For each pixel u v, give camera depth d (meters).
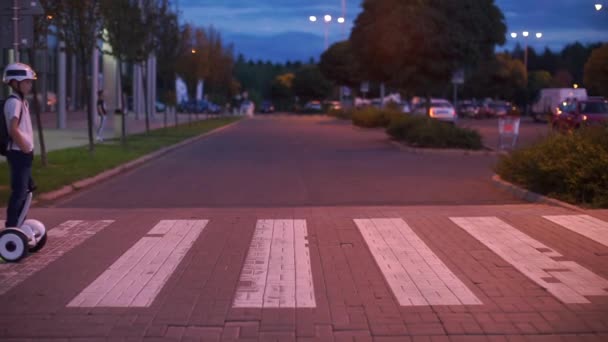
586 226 10.27
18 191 8.43
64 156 20.11
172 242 9.38
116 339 5.92
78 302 6.83
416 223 10.65
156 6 30.19
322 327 6.21
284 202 13.61
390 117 41.94
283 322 6.32
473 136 25.61
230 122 53.16
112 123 43.00
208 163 21.44
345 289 7.27
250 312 6.58
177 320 6.36
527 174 14.38
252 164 21.14
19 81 8.30
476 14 29.78
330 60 71.56
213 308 6.68
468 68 31.23
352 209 12.23
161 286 7.35
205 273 7.86
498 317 6.42
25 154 8.41
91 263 8.27
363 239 9.55
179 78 54.31
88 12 20.00
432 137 25.61
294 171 19.16
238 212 11.85
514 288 7.27
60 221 10.90
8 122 8.18
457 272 7.89
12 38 11.95
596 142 13.38
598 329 6.12
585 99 33.00
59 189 14.42
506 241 9.37
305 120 61.38
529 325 6.22
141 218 11.16
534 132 39.25
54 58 43.41
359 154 25.09
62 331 6.09
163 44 35.72
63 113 35.22
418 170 19.47
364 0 34.53
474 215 11.33
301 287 7.34
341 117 60.03
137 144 26.50
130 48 26.80
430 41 29.45
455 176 17.95
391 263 8.29
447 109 41.75
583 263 8.23
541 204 12.88
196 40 47.25
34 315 6.48
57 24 19.36
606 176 12.08
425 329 6.15
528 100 61.00
